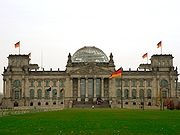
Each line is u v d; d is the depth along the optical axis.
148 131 46.16
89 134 42.62
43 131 46.28
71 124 58.75
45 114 100.88
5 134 42.81
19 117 83.81
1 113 108.62
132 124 58.22
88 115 93.06
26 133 43.94
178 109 153.12
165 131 46.00
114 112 116.00
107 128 50.75
